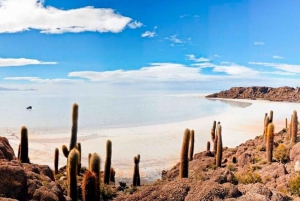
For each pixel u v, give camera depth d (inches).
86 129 2475.4
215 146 943.7
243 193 320.5
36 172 447.8
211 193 309.3
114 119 3472.0
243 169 674.8
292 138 778.8
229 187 319.0
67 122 3164.4
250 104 6038.4
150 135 2014.0
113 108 5369.1
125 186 756.6
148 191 344.2
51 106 5925.2
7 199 309.9
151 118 3577.8
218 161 796.0
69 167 434.9
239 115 3627.0
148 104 6619.1
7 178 355.9
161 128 2458.2
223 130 2230.6
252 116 3452.3
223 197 309.4
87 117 3700.8
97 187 413.7
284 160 655.1
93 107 5610.2
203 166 804.0
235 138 1859.0
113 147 1552.7
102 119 3476.9
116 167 1143.6
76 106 681.6
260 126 2498.8
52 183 406.3
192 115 3902.6
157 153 1407.5
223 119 3147.1
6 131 2391.7
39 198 358.9
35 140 1819.6
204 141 1723.7
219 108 5142.7
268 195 316.8
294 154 637.3
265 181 501.4
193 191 320.8
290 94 7618.1
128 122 3117.6
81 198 509.7
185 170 529.7
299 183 418.9
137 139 1829.5
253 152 845.8
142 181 960.9
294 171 535.2
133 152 1425.9
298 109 4480.8
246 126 2491.4
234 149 1055.0
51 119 3496.6
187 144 526.3
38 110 4864.7
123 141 1753.2
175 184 337.7
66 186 517.0
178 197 319.0
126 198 346.0
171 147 1561.3
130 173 1063.0
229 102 7017.7
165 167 1154.0
